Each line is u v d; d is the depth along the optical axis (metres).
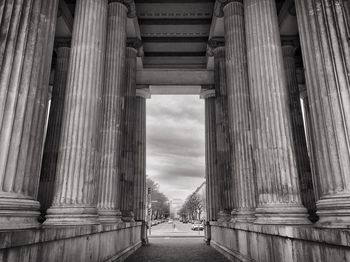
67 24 16.48
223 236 14.61
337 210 5.10
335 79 5.70
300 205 8.00
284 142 8.53
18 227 4.71
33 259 4.69
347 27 5.92
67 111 8.89
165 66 23.83
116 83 13.45
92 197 8.41
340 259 4.34
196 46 22.58
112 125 13.01
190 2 18.28
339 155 5.36
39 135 5.73
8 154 4.95
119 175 12.90
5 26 5.32
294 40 16.73
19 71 5.26
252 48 9.87
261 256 7.86
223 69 17.98
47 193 15.45
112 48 13.74
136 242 17.36
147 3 18.33
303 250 5.45
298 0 7.02
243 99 12.70
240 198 11.77
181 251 15.66
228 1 14.27
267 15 9.98
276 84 9.11
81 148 8.46
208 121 22.88
